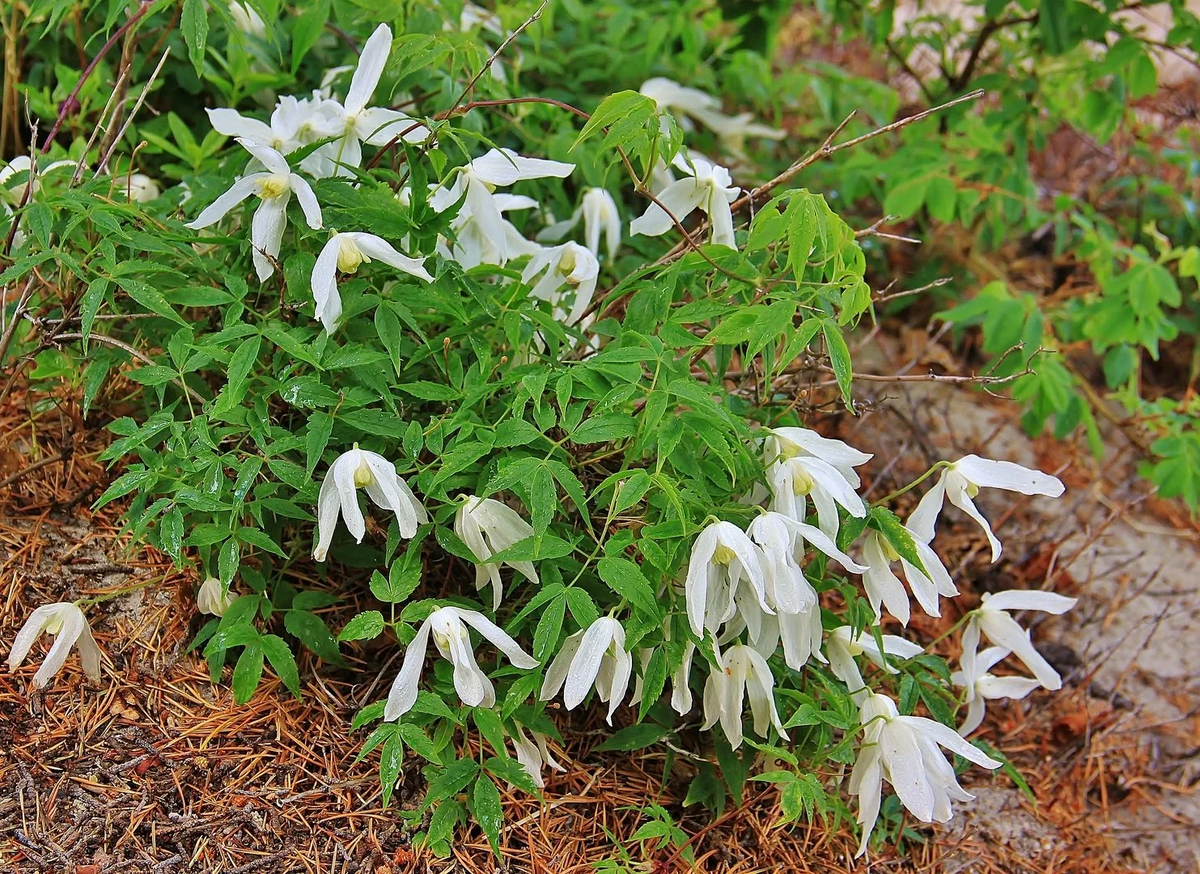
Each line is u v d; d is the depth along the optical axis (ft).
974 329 4.95
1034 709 4.15
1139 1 4.68
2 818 3.43
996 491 4.61
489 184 3.65
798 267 3.47
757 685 3.50
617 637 3.36
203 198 3.78
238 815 3.50
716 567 3.41
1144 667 4.29
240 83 4.17
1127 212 5.49
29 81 4.32
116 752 3.54
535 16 3.69
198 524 3.56
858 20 5.18
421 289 3.57
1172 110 5.84
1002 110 4.78
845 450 3.47
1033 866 3.85
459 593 3.72
